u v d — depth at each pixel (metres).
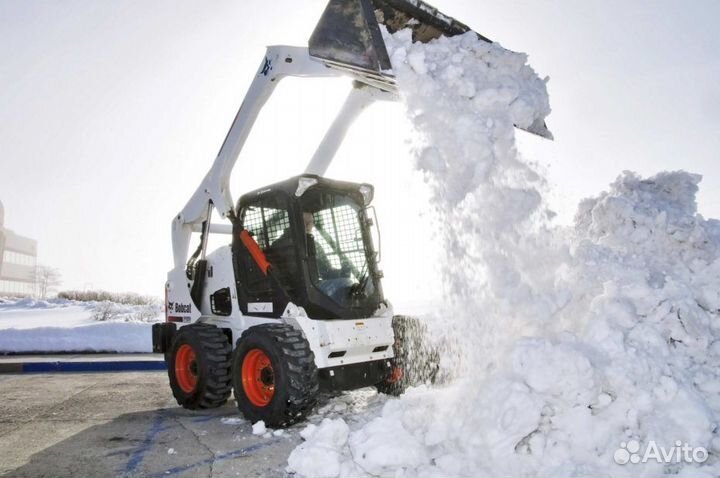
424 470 2.76
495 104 3.70
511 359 2.91
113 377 7.27
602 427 2.69
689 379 2.97
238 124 5.23
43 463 3.33
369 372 4.49
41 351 9.08
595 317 3.22
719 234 4.00
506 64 3.93
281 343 3.89
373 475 2.85
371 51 3.68
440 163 3.53
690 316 3.28
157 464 3.28
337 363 4.16
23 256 54.88
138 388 6.30
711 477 2.40
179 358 5.08
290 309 4.28
